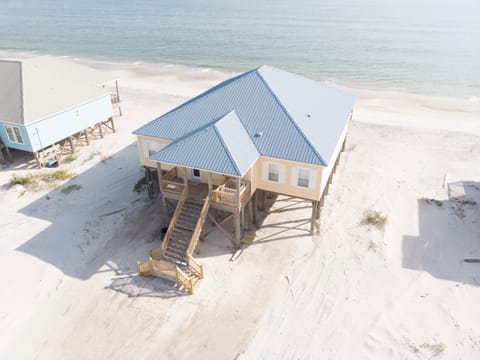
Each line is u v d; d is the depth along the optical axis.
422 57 73.62
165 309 19.14
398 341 17.08
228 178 23.16
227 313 18.86
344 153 34.69
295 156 21.42
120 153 34.88
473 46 83.12
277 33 100.81
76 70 37.72
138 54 81.06
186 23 119.31
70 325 18.45
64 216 26.23
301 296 19.67
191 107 25.56
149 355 16.98
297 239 23.72
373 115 44.59
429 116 44.62
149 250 22.92
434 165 32.41
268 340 17.48
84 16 138.38
